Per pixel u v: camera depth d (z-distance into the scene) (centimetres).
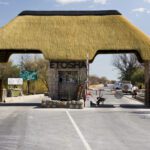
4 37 4100
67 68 4225
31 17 4366
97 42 4088
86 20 4350
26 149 1496
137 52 4259
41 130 2080
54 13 4416
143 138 1805
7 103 4512
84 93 4056
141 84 10175
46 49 4044
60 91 4266
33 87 8306
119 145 1598
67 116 2884
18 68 8531
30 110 3428
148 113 3209
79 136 1855
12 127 2214
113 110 3494
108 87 12494
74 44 4081
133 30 4203
